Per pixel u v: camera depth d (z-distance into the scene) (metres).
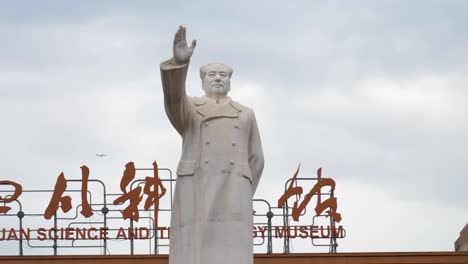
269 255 47.19
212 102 19.83
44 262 46.72
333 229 48.38
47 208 48.09
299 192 48.72
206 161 19.55
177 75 18.95
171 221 19.72
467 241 51.41
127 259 46.69
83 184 48.38
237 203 19.47
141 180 48.41
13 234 47.62
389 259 47.44
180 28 18.83
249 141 19.98
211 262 19.28
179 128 19.75
